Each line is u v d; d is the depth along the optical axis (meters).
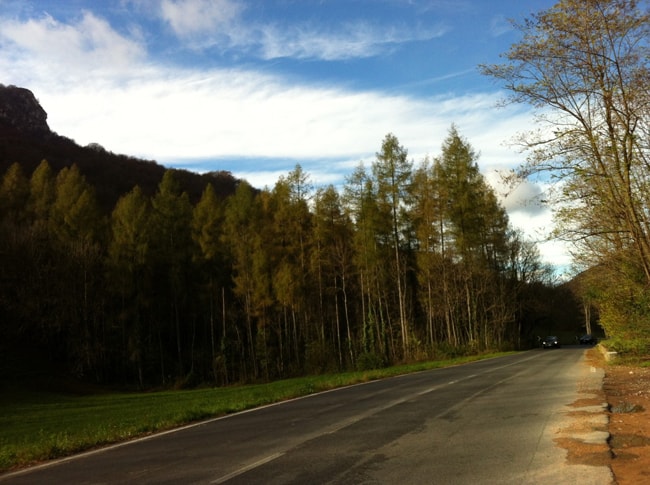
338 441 8.70
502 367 25.02
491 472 6.19
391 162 38.91
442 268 41.53
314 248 42.34
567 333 99.88
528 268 57.81
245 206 46.00
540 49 12.05
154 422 12.92
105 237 49.16
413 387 17.50
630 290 21.38
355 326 49.50
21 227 45.88
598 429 8.27
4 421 18.95
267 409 14.27
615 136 12.17
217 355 45.69
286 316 46.28
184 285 49.12
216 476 6.74
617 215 13.12
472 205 41.00
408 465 6.76
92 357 44.72
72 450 9.91
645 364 20.08
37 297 44.66
